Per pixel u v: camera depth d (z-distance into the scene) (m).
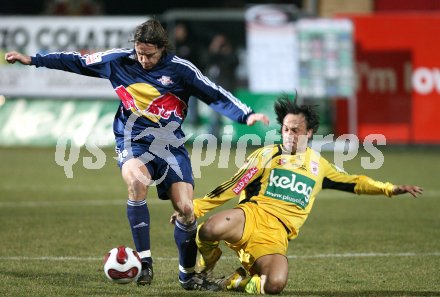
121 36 72.06
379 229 38.44
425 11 79.81
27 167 61.62
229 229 24.73
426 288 26.38
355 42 73.88
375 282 27.25
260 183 25.98
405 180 55.56
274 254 24.75
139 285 26.08
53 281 26.56
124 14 95.25
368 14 76.00
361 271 29.08
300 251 32.97
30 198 47.09
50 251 32.06
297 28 72.94
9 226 37.78
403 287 26.50
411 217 42.12
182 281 25.80
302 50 72.56
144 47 25.06
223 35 77.50
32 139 72.94
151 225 39.06
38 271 28.16
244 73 77.62
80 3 78.38
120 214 41.72
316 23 72.81
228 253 32.59
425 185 53.75
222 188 25.30
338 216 42.50
